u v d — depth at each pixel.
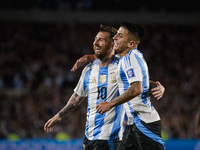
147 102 11.22
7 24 60.50
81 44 59.16
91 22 63.94
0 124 37.00
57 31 60.81
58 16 63.00
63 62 53.09
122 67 10.92
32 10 62.03
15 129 36.69
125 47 11.17
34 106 40.84
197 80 53.81
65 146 22.75
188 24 66.62
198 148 22.14
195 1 66.56
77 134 36.41
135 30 11.01
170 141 22.30
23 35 59.06
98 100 12.83
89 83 13.18
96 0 64.81
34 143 22.53
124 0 65.19
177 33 64.81
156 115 11.41
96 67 13.20
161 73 55.12
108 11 64.56
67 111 13.55
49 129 13.27
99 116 12.78
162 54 60.16
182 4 66.12
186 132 39.06
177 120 40.56
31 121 38.38
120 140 12.80
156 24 65.56
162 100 44.78
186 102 46.19
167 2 66.06
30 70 50.47
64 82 49.19
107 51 12.72
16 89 46.78
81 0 64.81
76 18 63.69
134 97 10.16
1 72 49.03
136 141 11.30
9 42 56.94
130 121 11.53
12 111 40.00
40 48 56.62
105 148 12.59
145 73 10.77
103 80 12.80
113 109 12.75
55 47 57.50
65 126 36.91
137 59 10.61
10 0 61.44
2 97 44.50
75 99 13.64
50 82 48.19
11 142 22.34
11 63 51.66
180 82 52.62
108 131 12.63
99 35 12.70
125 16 64.81
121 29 11.17
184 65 58.03
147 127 11.11
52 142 22.69
